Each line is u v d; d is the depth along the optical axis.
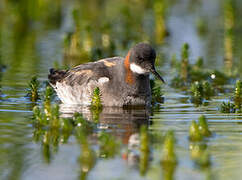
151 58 13.62
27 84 15.95
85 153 9.50
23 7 27.12
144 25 25.69
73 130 11.27
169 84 16.58
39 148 10.08
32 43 22.08
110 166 9.16
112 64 14.12
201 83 16.14
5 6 28.67
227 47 21.48
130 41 22.66
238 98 14.62
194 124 10.75
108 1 30.73
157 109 13.53
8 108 13.38
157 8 23.95
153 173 8.84
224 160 9.38
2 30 24.62
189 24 25.64
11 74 17.12
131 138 10.68
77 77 14.26
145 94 13.88
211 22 26.02
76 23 21.39
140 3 30.38
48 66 18.33
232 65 18.64
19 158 9.52
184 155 9.65
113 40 22.73
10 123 11.90
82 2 30.22
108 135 10.44
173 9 28.67
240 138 10.72
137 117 12.60
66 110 13.34
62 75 14.79
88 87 13.95
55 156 9.62
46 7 28.20
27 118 12.38
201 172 8.84
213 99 14.73
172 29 24.73
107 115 12.79
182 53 18.17
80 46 21.34
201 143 10.36
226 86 16.38
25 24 26.00
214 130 11.39
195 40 22.77
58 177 8.69
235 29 24.84
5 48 21.05
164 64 18.91
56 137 10.78
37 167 9.09
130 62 13.62
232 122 12.11
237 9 28.05
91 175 8.77
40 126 11.62
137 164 9.22
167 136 9.95
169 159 9.27
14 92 15.08
